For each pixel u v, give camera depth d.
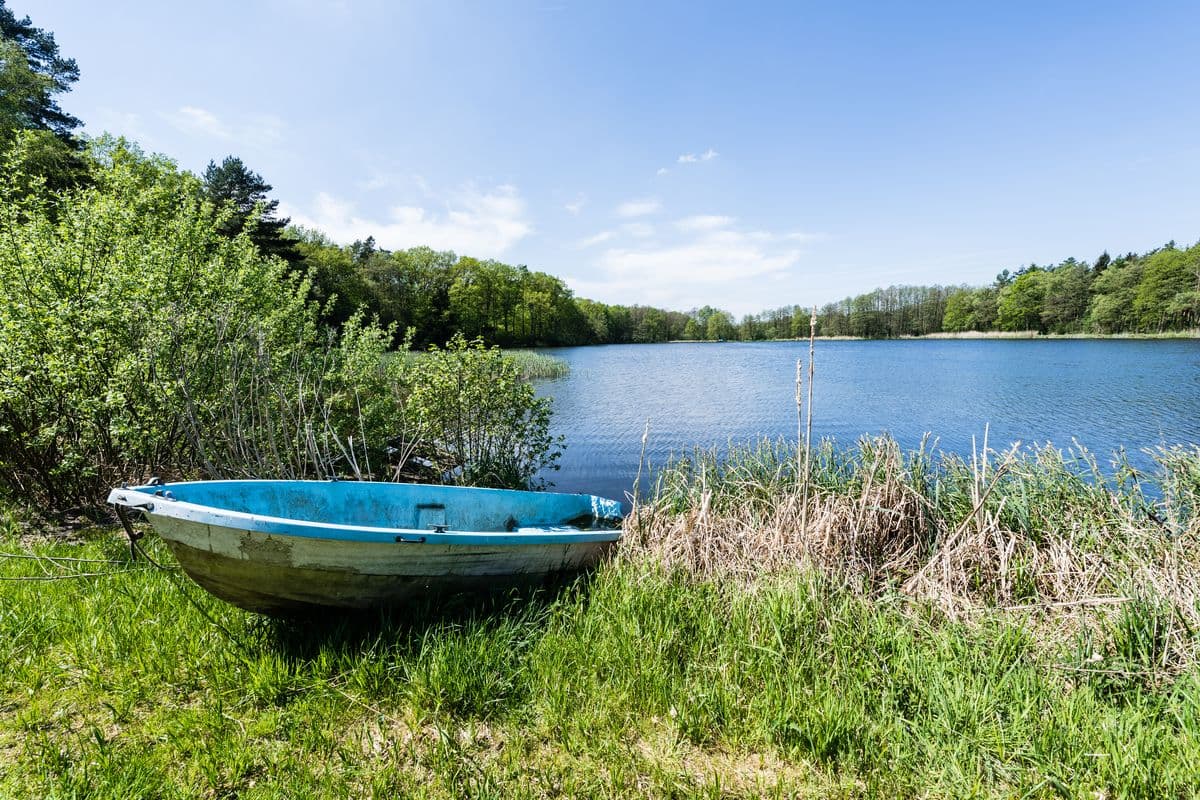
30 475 6.61
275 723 3.11
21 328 5.83
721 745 3.11
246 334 7.48
